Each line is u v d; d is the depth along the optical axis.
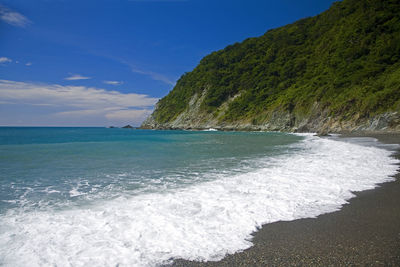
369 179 7.11
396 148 15.25
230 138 32.41
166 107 113.06
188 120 90.88
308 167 9.16
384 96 35.53
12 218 4.46
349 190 6.04
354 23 58.81
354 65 49.06
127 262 2.98
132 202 5.39
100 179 7.86
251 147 18.45
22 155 13.98
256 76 81.00
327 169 8.67
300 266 2.89
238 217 4.36
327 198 5.39
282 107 58.69
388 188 6.20
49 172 9.04
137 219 4.31
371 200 5.28
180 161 11.57
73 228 3.97
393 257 3.04
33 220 4.36
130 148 18.33
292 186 6.42
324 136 32.94
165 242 3.47
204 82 97.38
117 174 8.62
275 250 3.27
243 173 8.52
